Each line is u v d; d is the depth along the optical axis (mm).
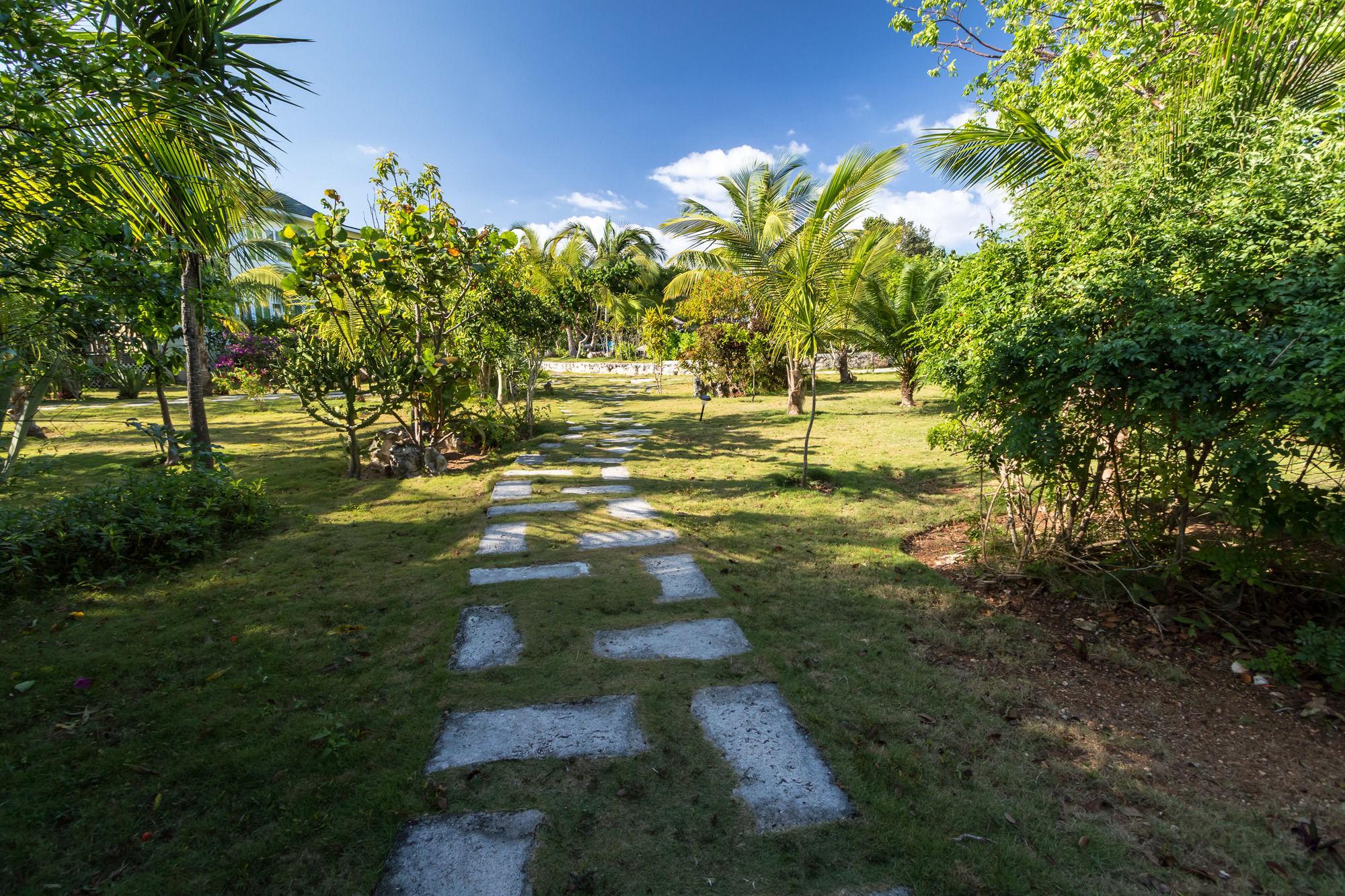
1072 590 3396
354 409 6371
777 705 2436
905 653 2857
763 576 3777
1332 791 1960
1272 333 2395
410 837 1776
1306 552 3041
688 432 9711
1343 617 2877
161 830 1799
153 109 3129
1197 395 2488
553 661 2781
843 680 2625
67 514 3877
